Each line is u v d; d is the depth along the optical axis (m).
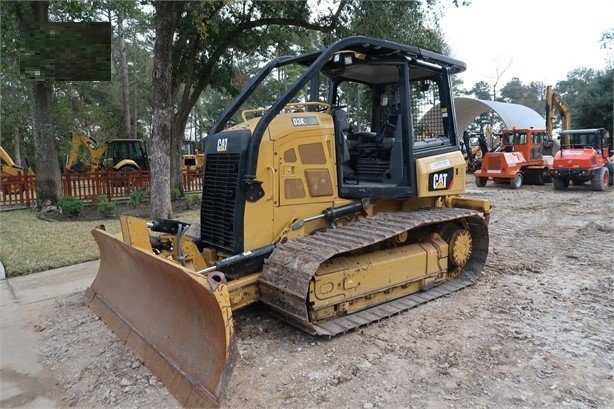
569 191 16.08
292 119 4.53
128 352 3.87
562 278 5.76
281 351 3.83
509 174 16.86
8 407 3.24
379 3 12.04
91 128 23.05
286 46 15.83
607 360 3.58
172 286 3.57
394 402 3.08
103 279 4.99
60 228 9.82
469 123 27.44
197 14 10.25
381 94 5.99
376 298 4.66
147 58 34.69
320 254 3.83
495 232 8.77
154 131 9.25
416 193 4.99
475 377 3.37
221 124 4.78
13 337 4.41
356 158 5.38
